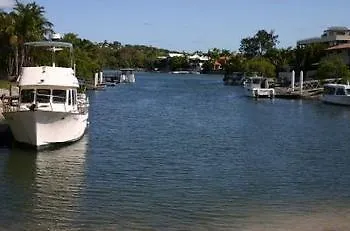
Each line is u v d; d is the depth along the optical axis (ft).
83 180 80.28
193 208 65.72
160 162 96.07
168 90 375.25
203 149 112.06
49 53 268.82
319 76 320.91
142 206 66.33
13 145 106.83
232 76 488.85
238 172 88.38
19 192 72.43
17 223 58.65
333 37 451.94
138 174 85.30
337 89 256.73
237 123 167.32
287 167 93.61
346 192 75.61
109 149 108.88
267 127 157.07
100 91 340.59
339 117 193.47
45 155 98.99
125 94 317.22
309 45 421.59
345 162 99.60
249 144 120.88
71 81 109.60
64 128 106.11
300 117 191.52
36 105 100.78
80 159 96.73
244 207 66.49
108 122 162.30
